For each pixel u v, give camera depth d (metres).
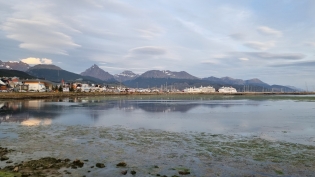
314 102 97.38
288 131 28.84
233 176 14.23
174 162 16.70
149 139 23.84
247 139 24.20
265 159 17.53
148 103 87.06
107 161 16.72
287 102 97.50
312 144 22.22
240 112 52.59
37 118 38.94
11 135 25.16
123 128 30.17
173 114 47.62
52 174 13.94
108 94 191.00
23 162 16.16
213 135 26.14
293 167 15.90
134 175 14.16
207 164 16.34
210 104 82.31
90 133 26.64
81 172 14.41
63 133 26.50
